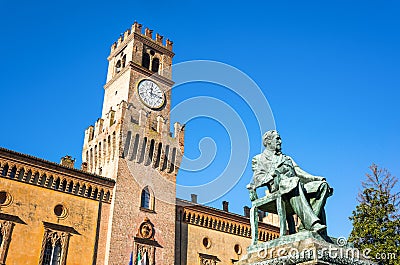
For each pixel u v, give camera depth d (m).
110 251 42.19
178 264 49.22
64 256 40.06
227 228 56.44
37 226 39.53
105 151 50.41
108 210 44.94
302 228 9.49
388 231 32.12
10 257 36.94
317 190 9.95
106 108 57.16
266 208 10.44
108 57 63.00
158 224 47.72
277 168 10.19
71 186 43.22
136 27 59.00
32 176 40.84
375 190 34.97
